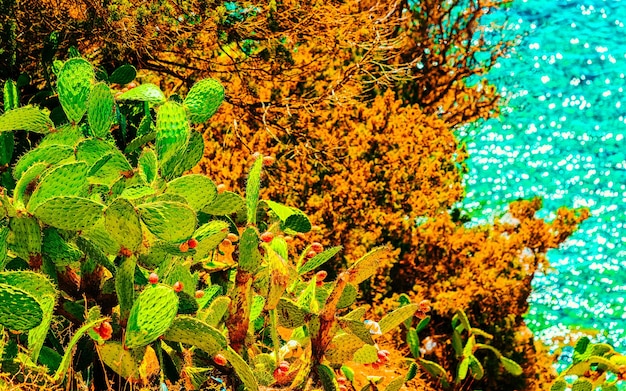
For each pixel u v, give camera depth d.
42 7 5.41
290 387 2.60
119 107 4.06
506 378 6.52
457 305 6.52
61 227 2.37
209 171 6.90
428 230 6.91
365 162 6.92
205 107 2.90
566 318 14.34
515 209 7.49
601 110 22.47
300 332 2.97
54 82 5.34
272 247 2.60
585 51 24.25
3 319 2.10
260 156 2.62
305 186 6.86
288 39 6.39
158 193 2.66
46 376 2.31
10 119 2.70
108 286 2.61
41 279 2.28
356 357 2.68
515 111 22.08
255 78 6.62
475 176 19.98
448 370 6.27
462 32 12.30
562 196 20.00
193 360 2.76
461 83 12.47
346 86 6.87
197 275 2.88
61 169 2.40
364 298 6.55
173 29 5.77
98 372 2.69
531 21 24.73
